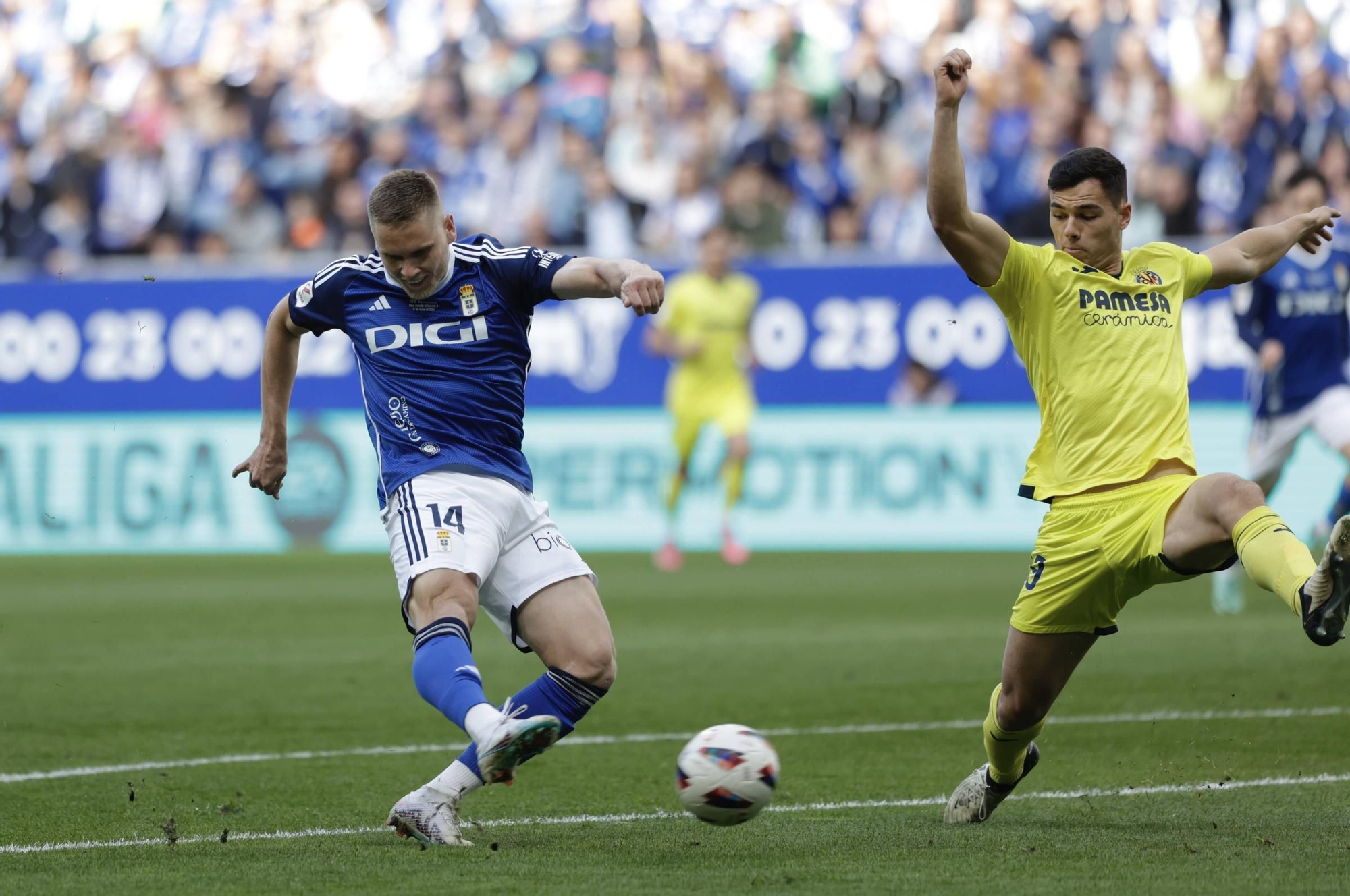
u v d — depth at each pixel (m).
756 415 57.06
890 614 41.56
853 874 13.62
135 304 60.06
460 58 73.25
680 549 57.78
